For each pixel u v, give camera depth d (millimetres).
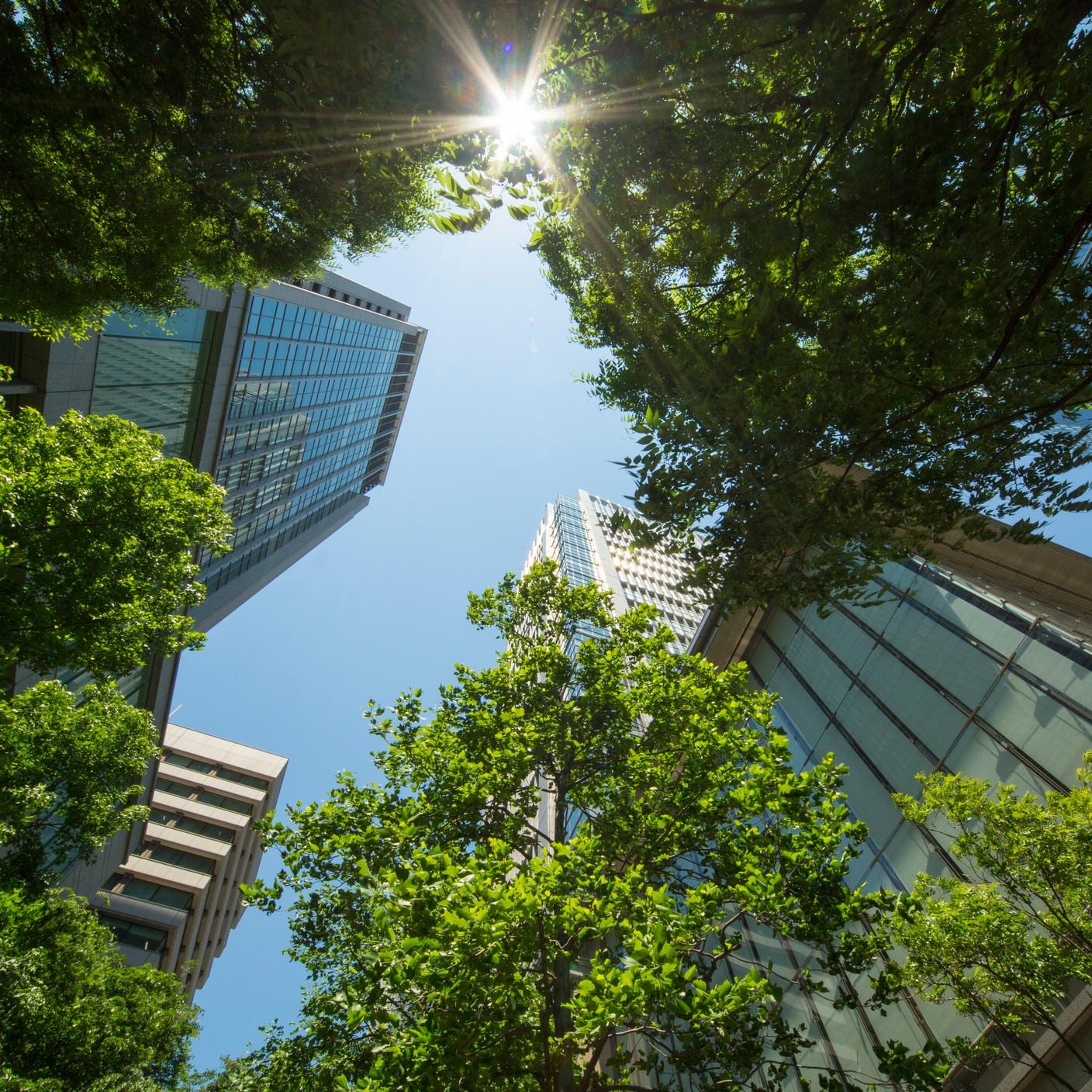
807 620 22219
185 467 15398
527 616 14883
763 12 5992
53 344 20938
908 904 9539
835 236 6395
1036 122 5523
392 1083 6258
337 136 7570
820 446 6168
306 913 9984
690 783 10828
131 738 17922
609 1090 8172
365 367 68688
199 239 11203
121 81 8531
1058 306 5520
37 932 16469
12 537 12305
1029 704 12727
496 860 7445
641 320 8453
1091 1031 9703
